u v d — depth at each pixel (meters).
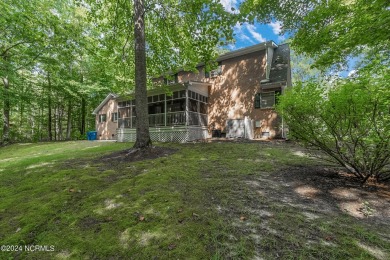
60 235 2.44
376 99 2.79
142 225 2.46
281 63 12.88
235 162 5.36
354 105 3.02
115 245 2.16
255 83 13.00
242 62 13.62
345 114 3.20
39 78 17.97
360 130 3.16
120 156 6.39
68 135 21.55
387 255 1.84
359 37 5.16
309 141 4.03
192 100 13.67
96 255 2.06
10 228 2.68
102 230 2.45
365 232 2.17
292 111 3.95
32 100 16.98
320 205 2.82
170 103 15.91
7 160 7.62
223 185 3.63
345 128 3.34
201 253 1.93
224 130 14.08
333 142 3.69
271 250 1.93
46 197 3.47
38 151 10.86
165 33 8.93
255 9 6.48
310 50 6.75
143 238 2.23
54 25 9.32
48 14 9.25
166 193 3.30
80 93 19.39
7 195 3.78
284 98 4.13
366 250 1.90
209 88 14.99
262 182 3.78
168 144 9.73
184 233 2.24
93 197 3.32
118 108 16.69
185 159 5.80
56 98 20.56
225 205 2.85
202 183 3.75
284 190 3.38
